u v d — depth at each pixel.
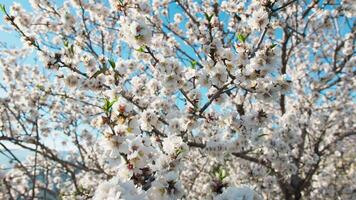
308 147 9.78
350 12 8.12
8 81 9.16
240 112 6.38
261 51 4.03
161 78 4.73
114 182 2.45
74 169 7.64
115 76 5.09
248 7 6.06
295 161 8.37
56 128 8.80
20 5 7.23
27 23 7.27
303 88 10.62
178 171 3.25
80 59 5.14
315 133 10.45
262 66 4.00
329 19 9.17
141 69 7.66
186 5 8.43
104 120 3.00
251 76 4.15
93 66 5.14
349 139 11.77
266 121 5.01
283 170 6.46
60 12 7.04
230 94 7.44
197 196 10.30
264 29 4.54
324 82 10.26
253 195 2.72
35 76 9.45
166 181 2.92
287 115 7.07
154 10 8.17
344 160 12.80
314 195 10.71
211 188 3.33
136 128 3.13
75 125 8.13
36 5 7.05
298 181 8.86
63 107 8.50
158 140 4.77
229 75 4.14
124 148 2.93
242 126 5.11
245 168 7.70
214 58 4.32
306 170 9.66
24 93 8.38
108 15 7.39
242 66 4.16
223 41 6.92
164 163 3.24
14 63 9.35
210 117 5.21
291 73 12.02
